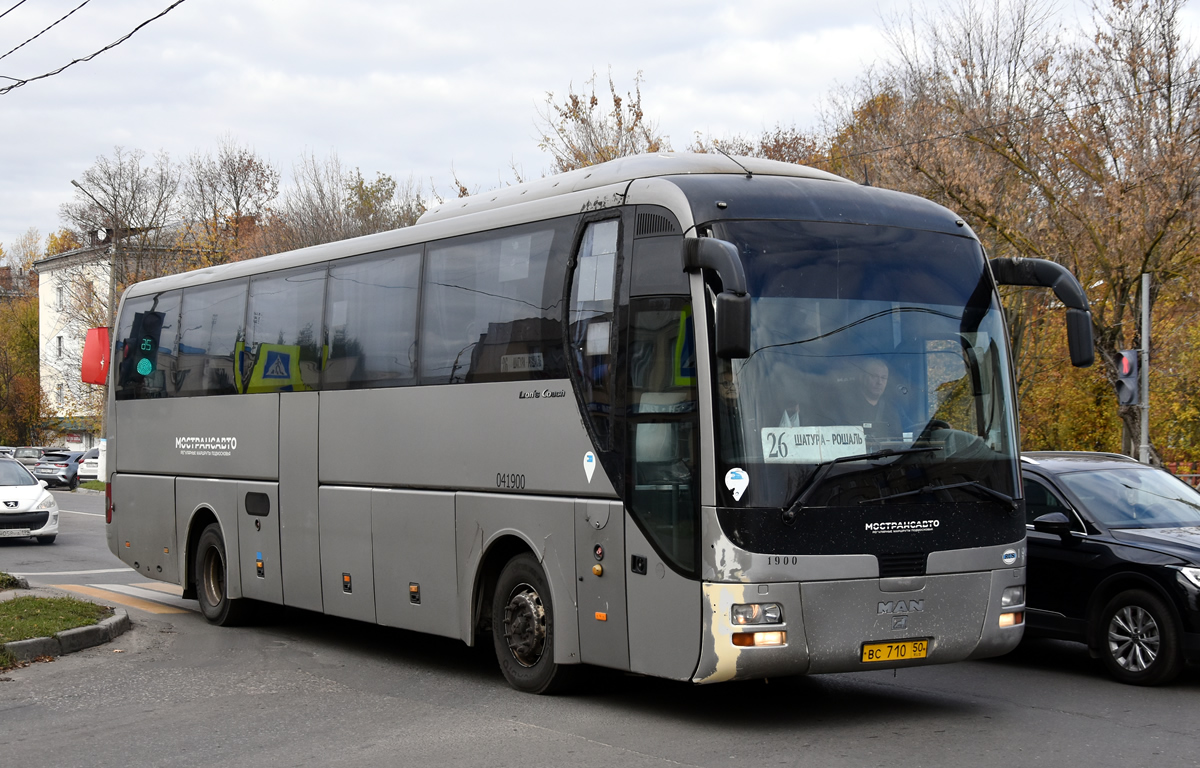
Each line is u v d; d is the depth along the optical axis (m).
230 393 12.82
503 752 7.04
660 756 6.88
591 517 8.09
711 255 6.91
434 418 9.73
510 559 9.12
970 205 22.97
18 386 64.56
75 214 50.38
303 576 11.49
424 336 9.95
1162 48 21.58
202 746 7.38
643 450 7.72
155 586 17.05
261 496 12.18
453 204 10.20
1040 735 7.41
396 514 10.16
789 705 8.43
